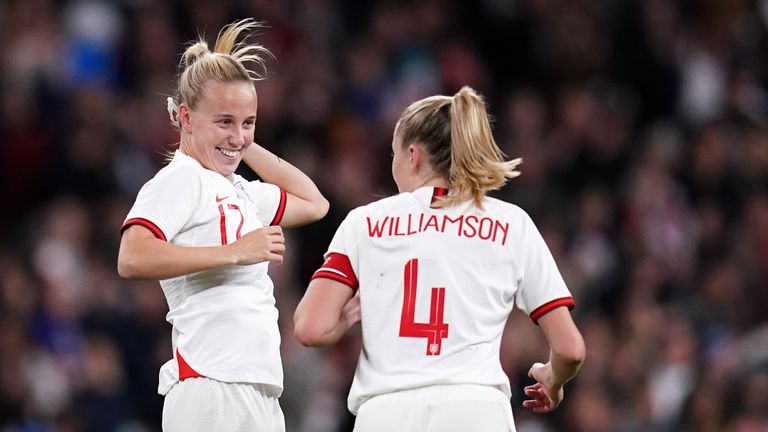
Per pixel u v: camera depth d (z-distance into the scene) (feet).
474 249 61.16
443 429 58.75
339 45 185.26
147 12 173.27
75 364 134.21
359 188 157.48
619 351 147.23
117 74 171.01
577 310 156.25
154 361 137.08
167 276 57.98
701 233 178.91
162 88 167.73
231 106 60.95
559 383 63.26
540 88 194.70
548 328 61.67
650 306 157.28
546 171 175.32
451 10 197.26
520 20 197.16
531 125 183.42
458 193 61.93
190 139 61.93
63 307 138.31
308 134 165.07
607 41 200.54
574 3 201.05
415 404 59.11
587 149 180.96
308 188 68.18
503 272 61.36
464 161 61.72
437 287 60.49
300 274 147.84
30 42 163.63
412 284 60.59
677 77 200.34
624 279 162.71
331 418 134.10
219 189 61.16
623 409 139.95
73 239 145.79
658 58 200.23
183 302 60.85
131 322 138.62
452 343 60.08
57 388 132.87
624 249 167.94
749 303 169.68
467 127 61.77
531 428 132.57
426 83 186.70
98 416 131.95
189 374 59.67
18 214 153.58
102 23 172.45
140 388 135.85
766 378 123.34
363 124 173.58
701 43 206.69
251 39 173.06
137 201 59.82
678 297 163.22
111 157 156.66
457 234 61.31
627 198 176.04
